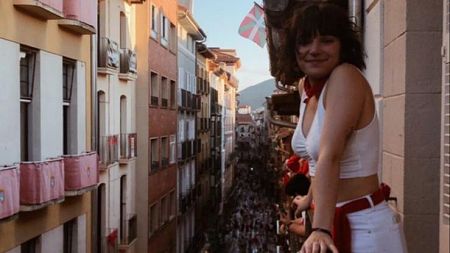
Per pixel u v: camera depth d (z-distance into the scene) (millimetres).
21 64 13289
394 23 3896
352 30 2109
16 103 12469
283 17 6504
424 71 3555
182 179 37031
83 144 16406
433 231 3545
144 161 26094
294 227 3248
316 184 1854
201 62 47688
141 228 26062
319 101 2072
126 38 24125
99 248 20969
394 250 2066
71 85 15844
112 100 22000
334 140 1882
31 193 12617
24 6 12383
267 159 75000
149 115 26500
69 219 15438
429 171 3549
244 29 13680
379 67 4395
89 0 15492
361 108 1952
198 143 45094
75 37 15703
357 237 2035
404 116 3578
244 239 57312
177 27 34406
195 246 43250
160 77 29109
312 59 2068
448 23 2816
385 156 4125
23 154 13594
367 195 2051
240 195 91375
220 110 64438
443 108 2854
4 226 11891
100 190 21125
